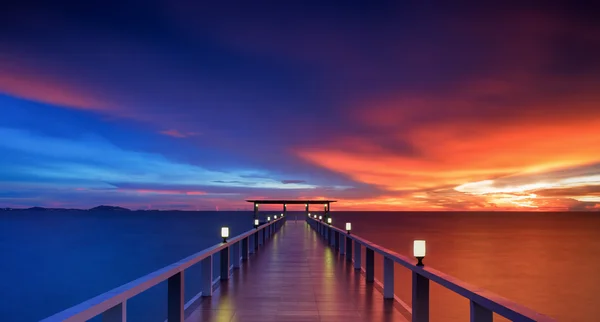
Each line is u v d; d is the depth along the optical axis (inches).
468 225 5167.3
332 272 340.8
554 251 2308.1
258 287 276.7
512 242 2832.2
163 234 3289.9
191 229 3949.3
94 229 4072.3
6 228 4296.3
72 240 2842.0
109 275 1529.3
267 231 742.5
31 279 1471.5
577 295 1264.8
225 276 303.4
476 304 117.6
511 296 1252.5
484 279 1494.8
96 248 2313.0
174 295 175.9
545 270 1683.1
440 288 1371.8
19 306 1135.0
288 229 1021.8
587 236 3457.2
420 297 171.6
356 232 3444.9
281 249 531.2
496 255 2106.3
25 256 2030.0
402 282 1336.1
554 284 1417.3
